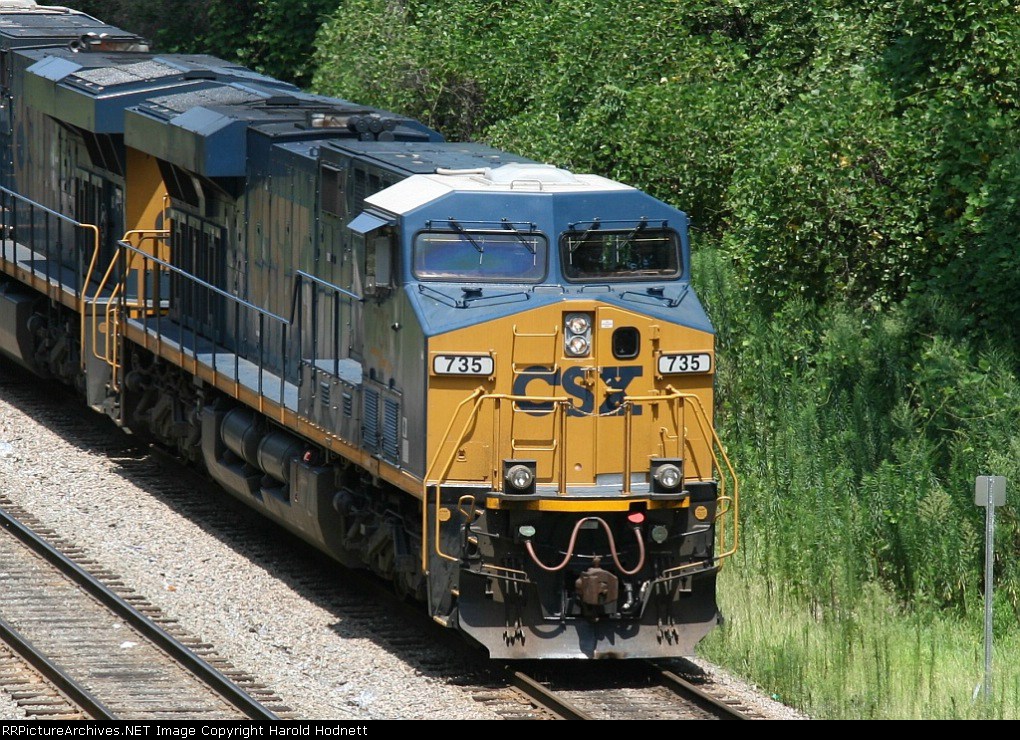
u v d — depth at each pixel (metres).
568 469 49.09
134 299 75.25
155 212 74.50
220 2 112.56
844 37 76.88
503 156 57.09
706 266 71.94
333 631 53.81
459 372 48.59
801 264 69.00
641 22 84.75
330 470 56.62
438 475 48.81
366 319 53.19
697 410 49.75
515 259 50.12
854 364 64.56
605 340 49.03
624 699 47.94
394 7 98.81
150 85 74.38
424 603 55.97
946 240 64.00
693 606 50.44
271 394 60.31
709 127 77.38
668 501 48.97
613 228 50.72
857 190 66.88
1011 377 59.38
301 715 45.47
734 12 86.81
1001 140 63.69
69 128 78.25
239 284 66.62
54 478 70.50
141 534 63.72
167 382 71.44
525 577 48.78
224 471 65.31
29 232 86.62
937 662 51.31
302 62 109.69
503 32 94.31
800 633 53.34
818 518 58.75
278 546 63.44
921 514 57.16
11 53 88.06
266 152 63.16
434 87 92.25
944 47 65.94
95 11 124.06
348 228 53.44
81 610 54.75
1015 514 56.44
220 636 52.81
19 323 83.94
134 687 47.62
